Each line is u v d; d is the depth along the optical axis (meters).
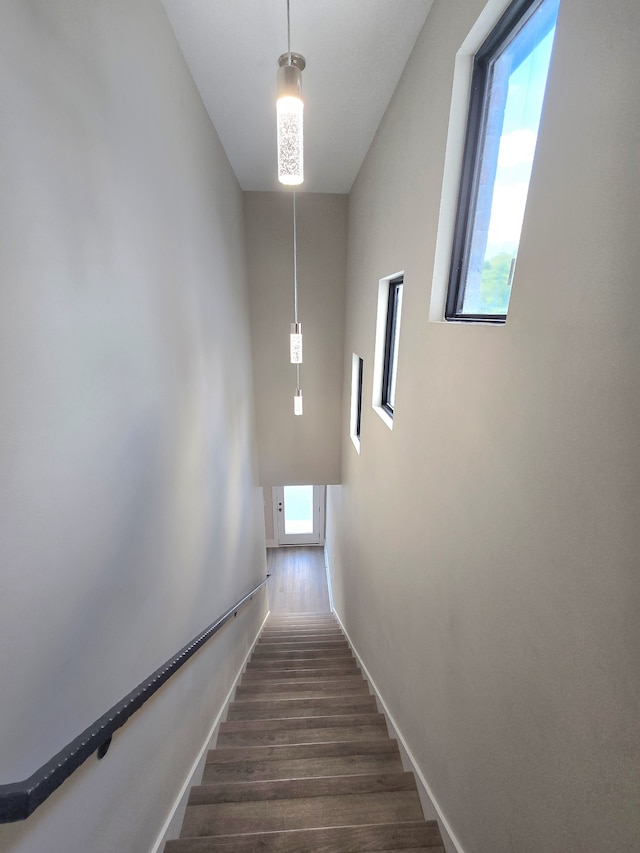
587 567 0.73
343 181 3.54
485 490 1.14
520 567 0.96
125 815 1.16
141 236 1.33
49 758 0.82
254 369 4.45
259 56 1.87
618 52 0.62
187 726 1.71
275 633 4.39
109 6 1.09
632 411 0.61
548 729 0.85
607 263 0.66
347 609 4.11
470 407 1.24
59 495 0.86
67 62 0.88
